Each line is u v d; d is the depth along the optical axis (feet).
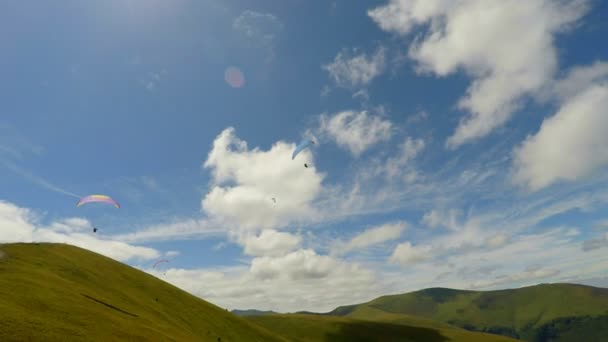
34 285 133.90
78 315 118.52
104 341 102.89
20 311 102.27
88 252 252.62
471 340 598.34
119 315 142.72
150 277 264.11
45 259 192.75
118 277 226.99
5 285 123.75
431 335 604.49
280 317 607.78
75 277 184.55
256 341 248.73
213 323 233.96
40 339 88.94
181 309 226.79
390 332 587.27
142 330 130.21
